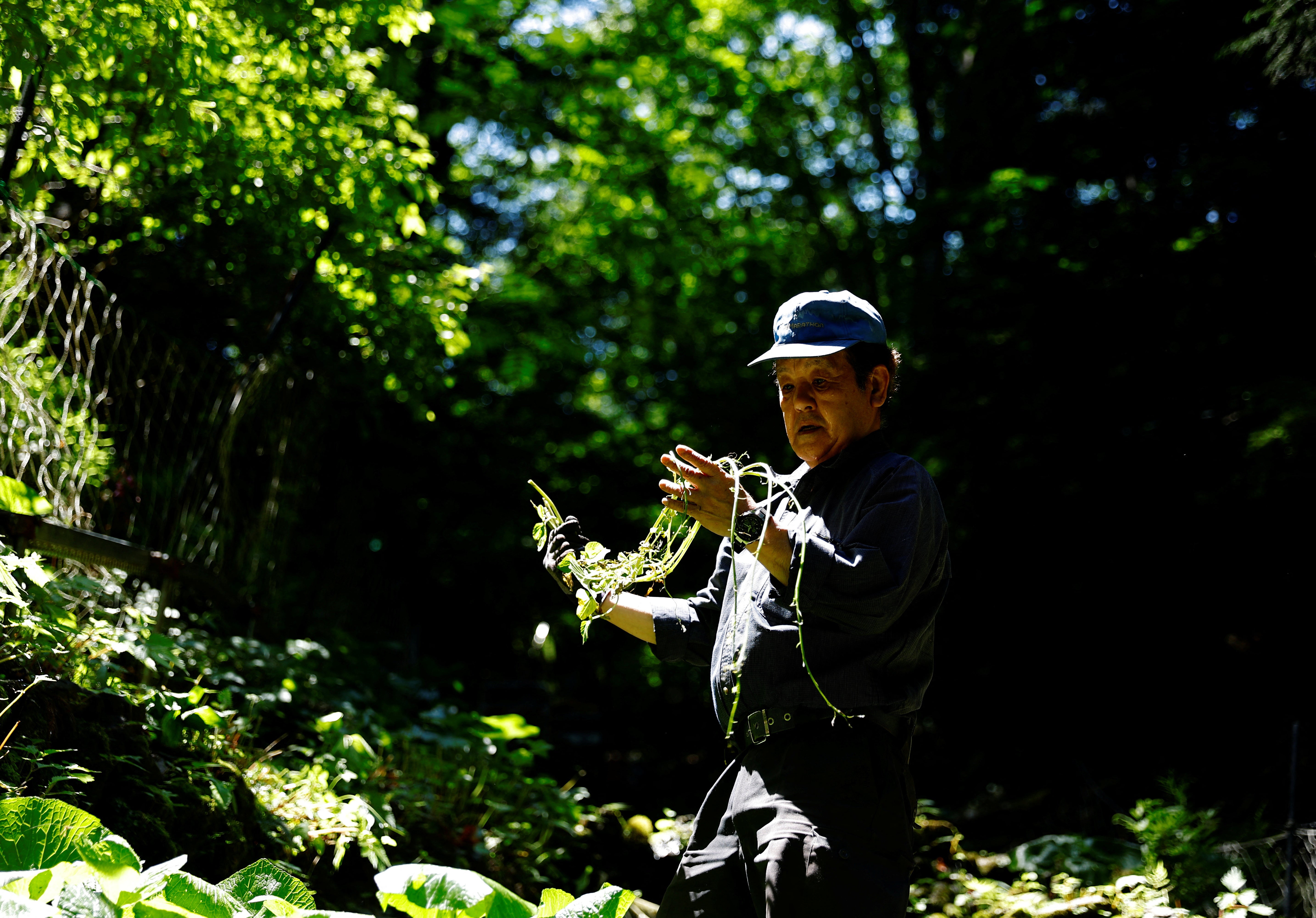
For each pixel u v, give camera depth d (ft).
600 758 23.32
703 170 38.37
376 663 18.70
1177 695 25.17
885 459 6.63
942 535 6.53
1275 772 21.59
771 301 39.78
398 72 21.59
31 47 10.27
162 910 5.13
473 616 30.30
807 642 6.33
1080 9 29.22
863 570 5.91
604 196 34.78
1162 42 25.59
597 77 32.76
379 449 24.07
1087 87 28.68
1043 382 27.20
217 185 14.93
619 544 34.76
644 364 40.14
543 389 34.17
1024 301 28.53
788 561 5.98
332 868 10.23
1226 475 24.02
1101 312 26.84
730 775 6.96
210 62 12.55
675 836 15.14
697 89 37.24
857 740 6.33
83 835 5.36
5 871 5.19
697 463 5.98
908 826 6.49
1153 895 12.96
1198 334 25.14
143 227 15.85
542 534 7.41
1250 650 24.58
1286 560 22.97
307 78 14.53
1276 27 17.79
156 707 9.47
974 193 30.58
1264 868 14.28
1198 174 24.70
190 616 14.32
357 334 17.89
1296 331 23.47
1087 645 26.53
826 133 46.19
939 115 43.75
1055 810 23.93
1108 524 25.90
